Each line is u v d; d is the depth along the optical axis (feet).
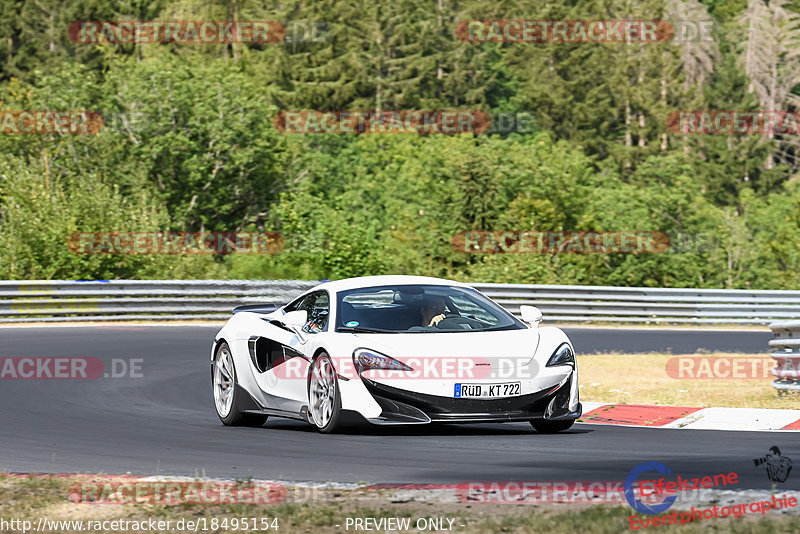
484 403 78.79
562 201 424.05
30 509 54.60
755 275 457.68
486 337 83.05
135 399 110.73
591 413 95.91
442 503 53.52
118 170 408.46
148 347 162.50
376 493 56.59
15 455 74.49
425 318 86.53
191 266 278.87
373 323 85.46
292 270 282.36
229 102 418.92
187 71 428.97
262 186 429.79
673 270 431.84
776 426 86.79
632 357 147.43
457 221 400.06
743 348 167.84
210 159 412.16
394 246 396.98
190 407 105.70
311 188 477.36
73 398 110.63
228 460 70.74
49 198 283.38
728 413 91.97
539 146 483.51
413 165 509.76
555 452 72.13
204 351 158.40
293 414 87.04
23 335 178.50
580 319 226.79
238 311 98.63
